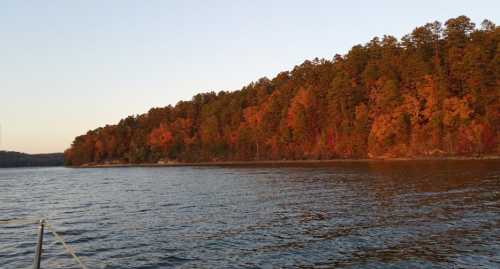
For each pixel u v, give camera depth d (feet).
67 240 73.10
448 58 373.61
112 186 202.28
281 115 501.56
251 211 97.71
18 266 58.18
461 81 361.10
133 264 56.95
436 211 85.92
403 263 52.49
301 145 463.01
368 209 92.84
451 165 227.40
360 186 141.18
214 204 112.68
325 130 449.48
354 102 421.18
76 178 308.81
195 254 60.54
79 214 105.60
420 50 393.09
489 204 91.40
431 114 349.20
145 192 158.71
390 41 460.14
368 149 387.55
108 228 83.61
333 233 70.13
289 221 82.94
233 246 64.08
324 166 299.58
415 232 68.44
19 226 87.40
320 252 58.75
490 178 144.87
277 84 614.34
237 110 586.45
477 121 331.36
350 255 56.75
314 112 465.88
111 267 55.93
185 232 76.07
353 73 446.19
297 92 502.79
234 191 144.97
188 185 182.50
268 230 74.79
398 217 81.61
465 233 66.23
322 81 476.54
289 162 432.66
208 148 572.51
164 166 515.91
